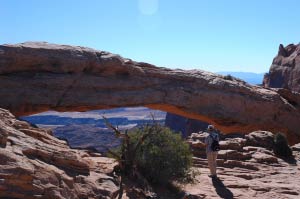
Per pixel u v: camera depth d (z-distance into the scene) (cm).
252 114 3912
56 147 880
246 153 1878
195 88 3716
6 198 619
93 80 3269
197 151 1867
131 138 1134
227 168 1653
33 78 2980
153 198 974
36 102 2953
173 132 1238
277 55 7338
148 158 1118
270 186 1373
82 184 820
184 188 1205
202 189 1245
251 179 1503
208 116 3712
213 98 3731
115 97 3322
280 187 1370
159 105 3600
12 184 638
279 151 2005
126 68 3444
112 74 3400
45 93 3003
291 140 4178
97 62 3281
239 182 1386
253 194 1260
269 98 4022
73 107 3159
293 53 6931
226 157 1803
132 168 1032
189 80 3762
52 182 708
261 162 1803
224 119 3756
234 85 3891
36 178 678
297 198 1253
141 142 1049
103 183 904
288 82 6594
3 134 721
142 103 3453
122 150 1062
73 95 3142
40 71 3053
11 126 900
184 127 8206
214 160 1399
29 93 2927
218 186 1307
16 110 2875
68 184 753
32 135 907
